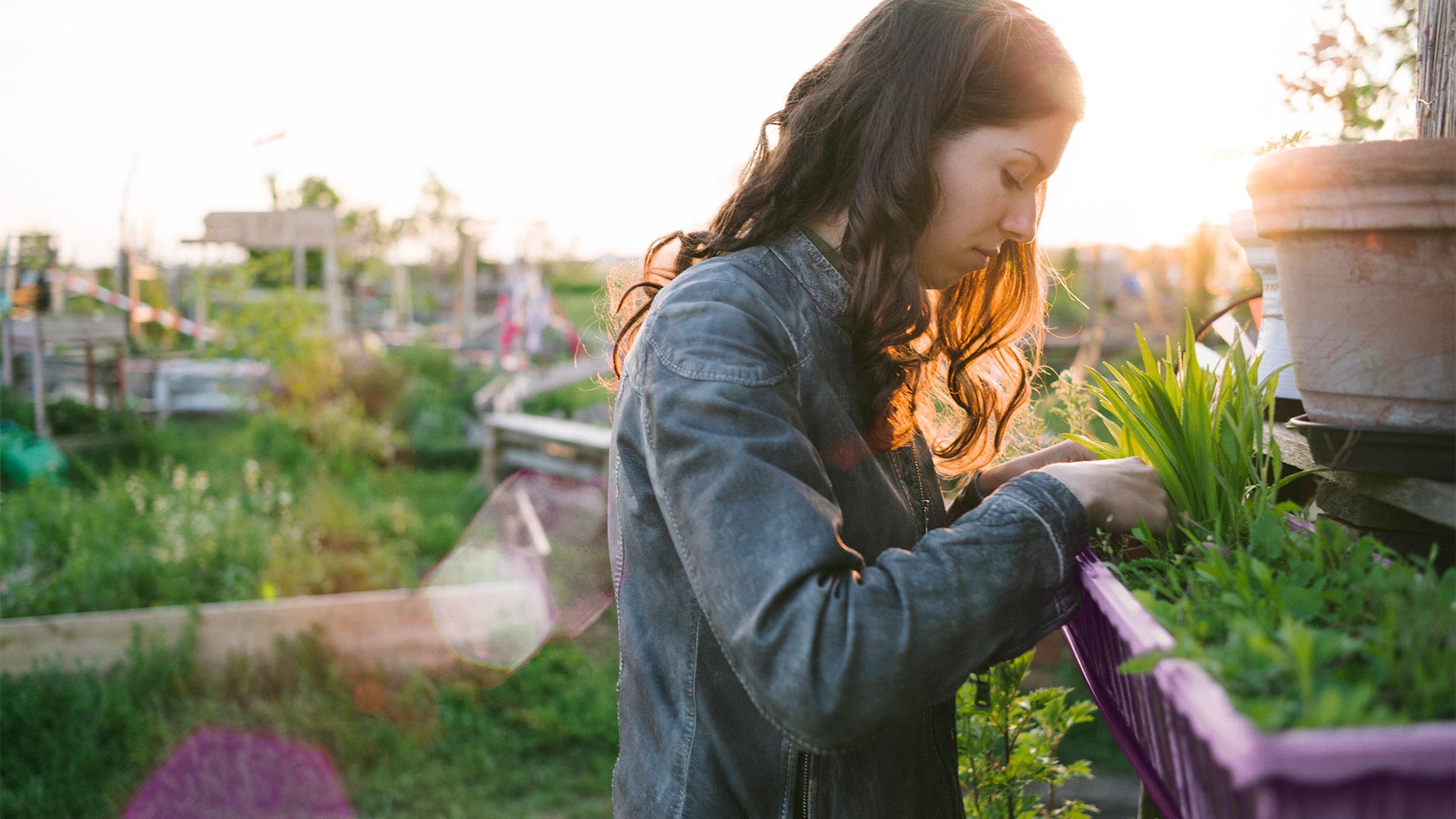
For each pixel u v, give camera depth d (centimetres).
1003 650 84
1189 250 630
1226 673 54
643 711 104
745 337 88
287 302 1044
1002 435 136
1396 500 80
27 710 384
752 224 105
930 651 75
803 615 74
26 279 1265
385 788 358
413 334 1791
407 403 1048
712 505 79
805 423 95
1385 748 45
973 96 92
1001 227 98
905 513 103
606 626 515
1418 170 75
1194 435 91
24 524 614
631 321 118
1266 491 89
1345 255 80
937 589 76
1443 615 59
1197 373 94
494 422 862
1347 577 68
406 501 740
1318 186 79
